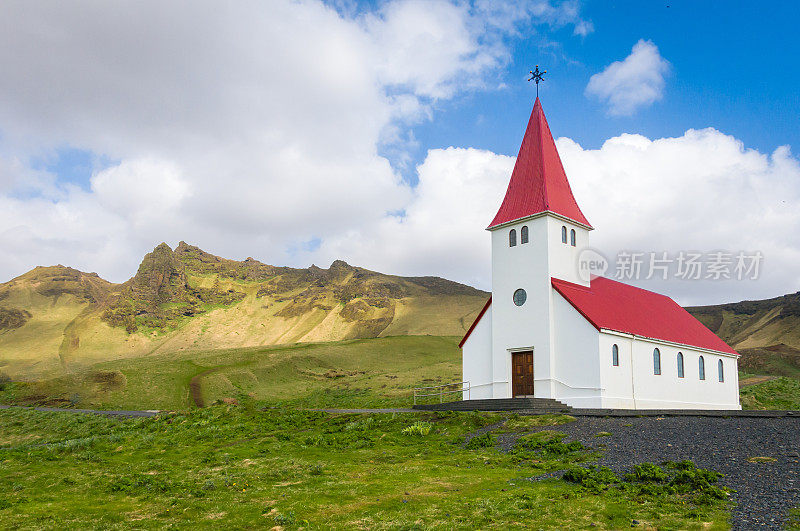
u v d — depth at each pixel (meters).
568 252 39.47
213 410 36.50
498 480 16.30
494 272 40.66
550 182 39.69
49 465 21.31
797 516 11.20
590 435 21.61
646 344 38.94
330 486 16.33
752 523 11.12
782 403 57.22
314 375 93.62
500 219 40.72
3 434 41.91
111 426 37.97
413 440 24.64
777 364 121.81
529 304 37.88
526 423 25.89
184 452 24.08
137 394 72.88
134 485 17.22
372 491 15.55
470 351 42.03
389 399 60.44
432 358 115.06
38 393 71.94
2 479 18.70
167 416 36.22
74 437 36.22
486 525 12.10
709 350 46.31
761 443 17.52
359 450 22.95
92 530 12.80
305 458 21.44
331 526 12.53
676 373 41.91
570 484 15.28
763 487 13.27
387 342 131.38
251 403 65.12
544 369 36.25
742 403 56.19
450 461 19.59
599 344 34.06
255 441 26.09
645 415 26.09
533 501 13.59
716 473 14.54
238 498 15.35
